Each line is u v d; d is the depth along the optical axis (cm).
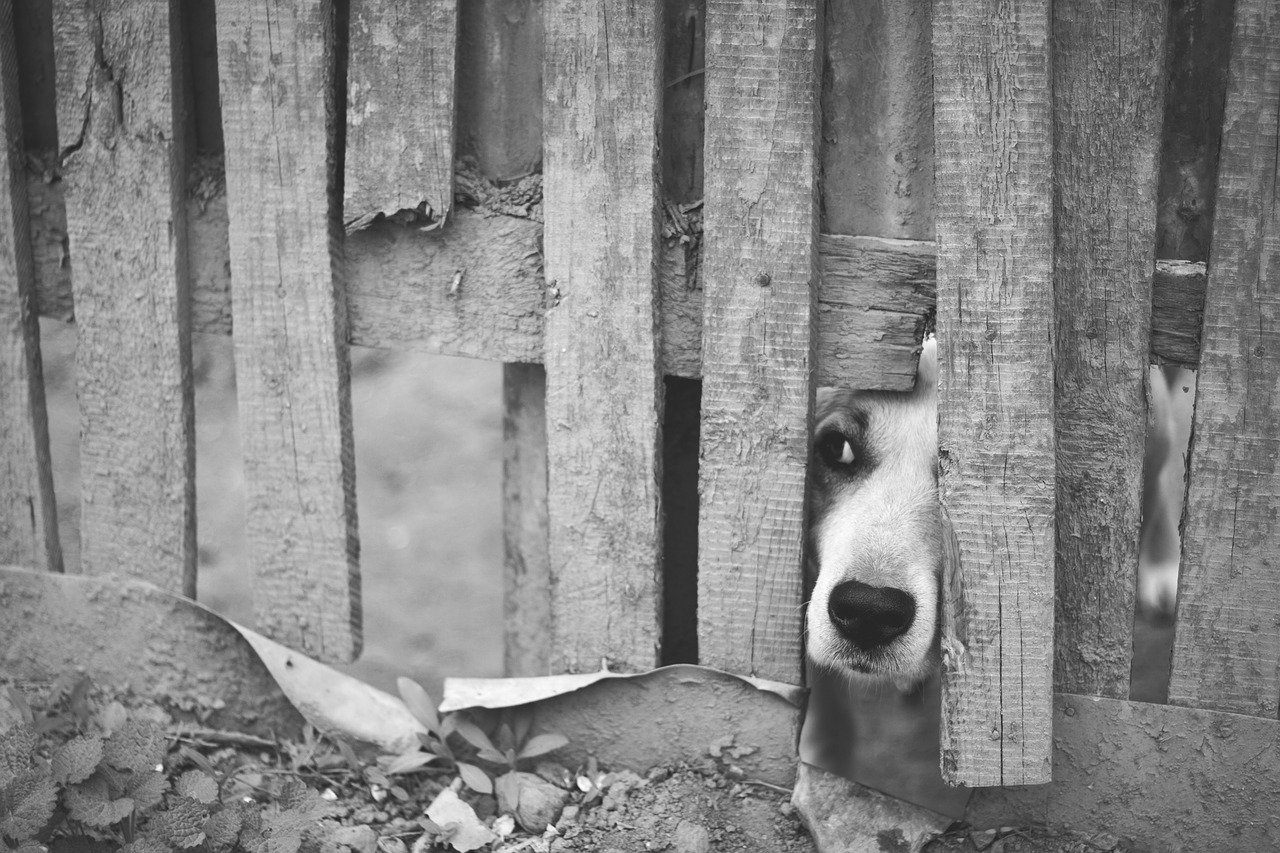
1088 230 125
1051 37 123
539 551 146
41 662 141
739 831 132
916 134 129
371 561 188
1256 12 122
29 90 138
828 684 140
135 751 128
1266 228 124
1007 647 127
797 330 129
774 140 127
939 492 127
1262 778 128
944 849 131
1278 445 125
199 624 138
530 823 133
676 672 134
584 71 128
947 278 125
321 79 131
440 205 132
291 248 133
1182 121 126
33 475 140
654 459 132
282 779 135
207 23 135
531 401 144
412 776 136
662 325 132
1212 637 128
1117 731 129
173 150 134
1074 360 127
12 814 122
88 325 137
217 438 204
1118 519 128
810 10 125
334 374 135
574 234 130
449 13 129
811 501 143
